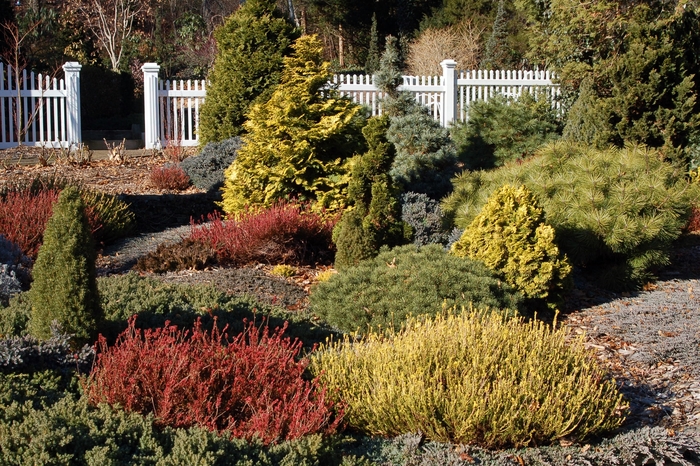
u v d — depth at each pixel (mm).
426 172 11359
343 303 6344
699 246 10008
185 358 4094
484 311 6074
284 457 3570
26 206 8484
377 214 7754
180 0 33969
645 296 7812
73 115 15242
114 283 6324
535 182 8289
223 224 9109
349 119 9320
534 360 4516
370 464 3881
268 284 7352
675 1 16438
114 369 4055
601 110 11055
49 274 4578
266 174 9195
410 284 6363
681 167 10539
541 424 4172
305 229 8359
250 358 4312
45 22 23891
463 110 15781
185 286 6535
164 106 16391
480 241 7133
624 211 7949
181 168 12773
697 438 4465
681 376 5641
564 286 7090
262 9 13656
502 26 27953
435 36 27625
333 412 4348
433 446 4105
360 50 35625
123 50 27438
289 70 9562
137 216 10336
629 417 4898
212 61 26766
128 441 3514
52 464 3117
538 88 17047
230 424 3885
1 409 3584
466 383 4184
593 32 16094
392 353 4738
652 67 10992
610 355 6055
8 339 4469
